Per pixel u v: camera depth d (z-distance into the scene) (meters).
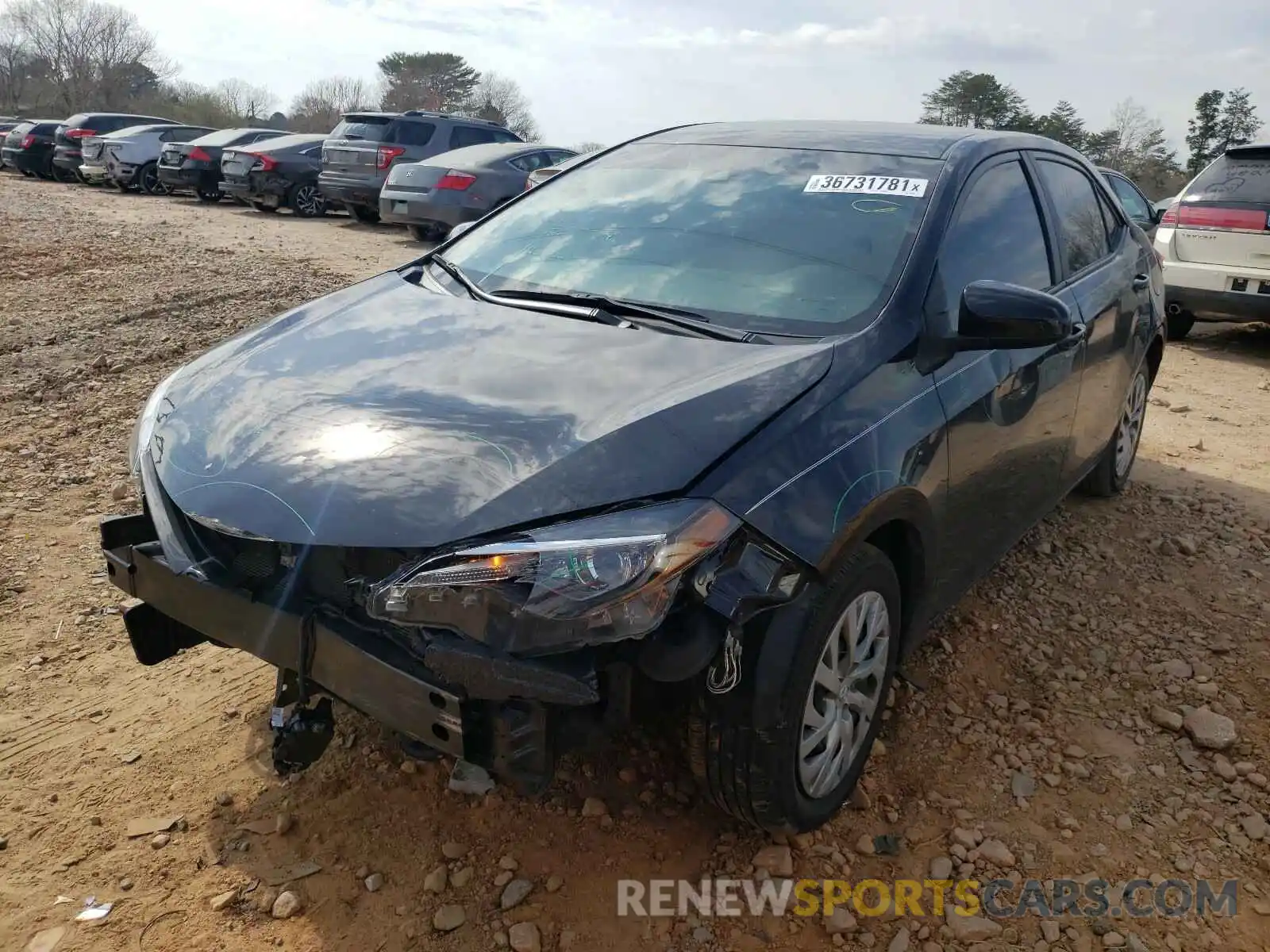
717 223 3.28
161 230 13.61
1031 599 3.97
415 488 2.14
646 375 2.54
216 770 2.83
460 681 2.03
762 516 2.22
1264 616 3.91
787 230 3.17
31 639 3.43
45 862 2.49
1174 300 8.80
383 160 15.10
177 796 2.72
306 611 2.26
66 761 2.85
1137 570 4.27
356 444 2.29
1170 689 3.41
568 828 2.65
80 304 8.15
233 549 2.37
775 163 3.52
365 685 2.17
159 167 19.75
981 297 2.76
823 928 2.40
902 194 3.20
